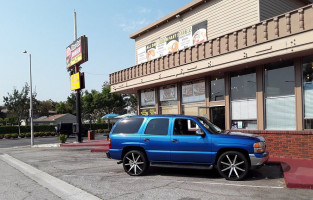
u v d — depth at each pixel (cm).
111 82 2202
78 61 2275
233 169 757
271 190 647
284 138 1062
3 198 644
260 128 1220
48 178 862
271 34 1082
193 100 1592
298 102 1091
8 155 1648
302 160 995
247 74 1296
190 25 1723
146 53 2116
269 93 1206
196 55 1425
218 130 852
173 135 826
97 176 859
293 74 1120
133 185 727
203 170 927
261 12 1331
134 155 866
